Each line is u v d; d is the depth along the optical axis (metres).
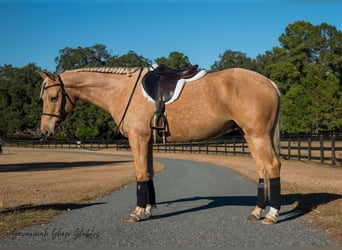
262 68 78.12
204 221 7.08
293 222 6.84
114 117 7.60
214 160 29.30
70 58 77.81
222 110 6.91
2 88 79.25
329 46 61.12
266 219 6.79
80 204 9.12
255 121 6.74
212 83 6.95
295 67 58.97
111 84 7.60
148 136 7.19
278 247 5.41
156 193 11.16
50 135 7.91
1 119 78.12
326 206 7.94
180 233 6.25
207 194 10.87
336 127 53.94
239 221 7.04
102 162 30.81
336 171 16.64
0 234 6.18
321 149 20.39
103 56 78.75
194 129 7.03
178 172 19.14
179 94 7.00
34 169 23.56
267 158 6.81
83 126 63.81
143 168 7.20
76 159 35.28
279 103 6.96
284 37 62.97
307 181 12.91
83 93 7.82
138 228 6.60
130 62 65.50
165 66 7.36
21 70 80.50
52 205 8.81
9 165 27.84
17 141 70.50
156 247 5.48
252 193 11.01
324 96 52.16
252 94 6.76
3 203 9.12
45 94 7.84
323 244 5.49
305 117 53.44
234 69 7.09
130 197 10.36
